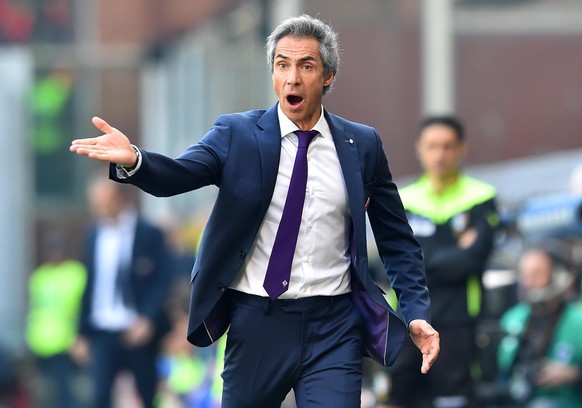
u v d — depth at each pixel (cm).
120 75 6353
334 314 1889
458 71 5219
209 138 1847
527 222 3275
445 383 2856
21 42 6266
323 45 1848
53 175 6253
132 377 4350
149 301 4262
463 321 2847
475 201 2861
